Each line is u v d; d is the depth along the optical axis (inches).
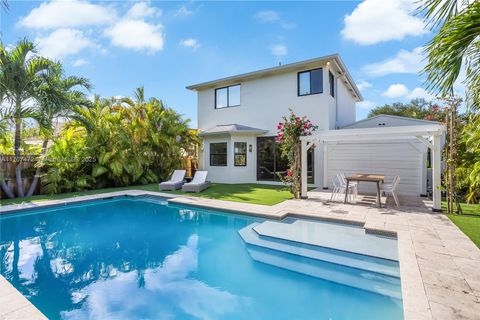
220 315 147.1
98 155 532.7
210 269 204.1
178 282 184.9
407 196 431.2
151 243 260.1
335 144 517.3
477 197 331.6
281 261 217.3
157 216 357.1
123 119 596.1
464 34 93.9
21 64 401.1
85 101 494.9
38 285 180.1
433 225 252.8
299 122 411.5
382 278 187.9
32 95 408.2
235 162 614.2
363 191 485.1
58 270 203.6
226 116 668.1
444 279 145.0
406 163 456.1
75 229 305.0
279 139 433.7
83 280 187.5
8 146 457.4
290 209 329.1
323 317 144.0
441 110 335.9
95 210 388.5
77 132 531.8
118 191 494.3
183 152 706.2
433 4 105.0
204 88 705.0
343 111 655.8
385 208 331.9
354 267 198.5
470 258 173.3
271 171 597.9
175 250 242.4
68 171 492.7
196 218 346.3
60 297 164.7
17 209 342.6
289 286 178.7
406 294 129.6
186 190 482.6
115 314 147.7
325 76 527.2
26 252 239.1
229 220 335.3
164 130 633.6
